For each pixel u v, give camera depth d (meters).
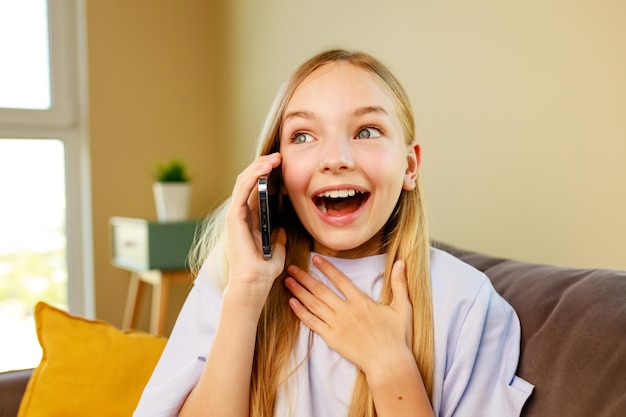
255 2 2.42
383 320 0.79
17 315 2.48
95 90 2.46
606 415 0.64
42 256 2.51
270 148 0.87
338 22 1.98
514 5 1.39
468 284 0.83
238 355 0.77
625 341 0.67
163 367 0.85
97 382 1.08
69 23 2.51
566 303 0.78
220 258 0.89
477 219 1.53
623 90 1.17
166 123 2.61
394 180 0.80
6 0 2.43
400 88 0.88
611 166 1.19
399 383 0.75
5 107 2.40
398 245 0.87
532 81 1.36
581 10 1.24
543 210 1.35
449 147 1.61
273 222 0.90
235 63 2.58
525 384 0.76
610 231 1.20
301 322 0.84
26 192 2.47
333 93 0.79
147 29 2.56
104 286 2.47
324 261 0.85
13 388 1.12
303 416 0.79
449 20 1.58
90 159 2.45
